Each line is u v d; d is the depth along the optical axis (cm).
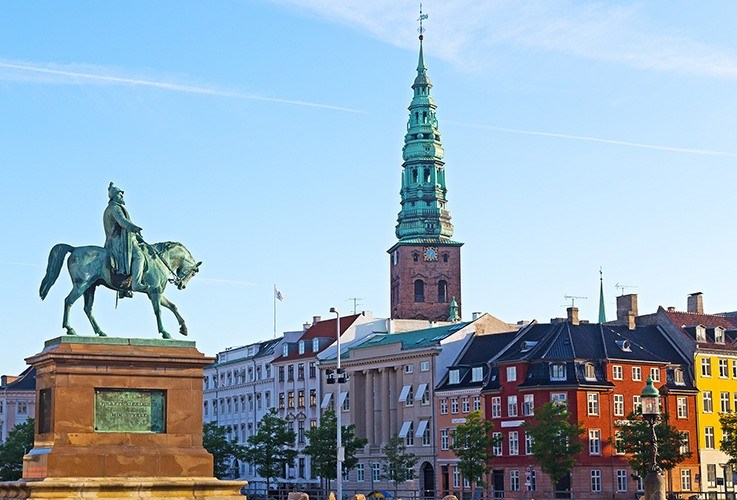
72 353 4775
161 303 5022
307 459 15500
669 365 13225
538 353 12744
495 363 13075
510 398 12775
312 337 16225
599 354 12800
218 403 18325
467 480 13138
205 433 14212
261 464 13525
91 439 4766
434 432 13625
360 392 14812
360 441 13075
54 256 4975
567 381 12481
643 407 4941
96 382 4806
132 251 4959
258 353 17338
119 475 4741
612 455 12562
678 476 12975
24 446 13200
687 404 13250
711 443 13388
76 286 4903
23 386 18925
